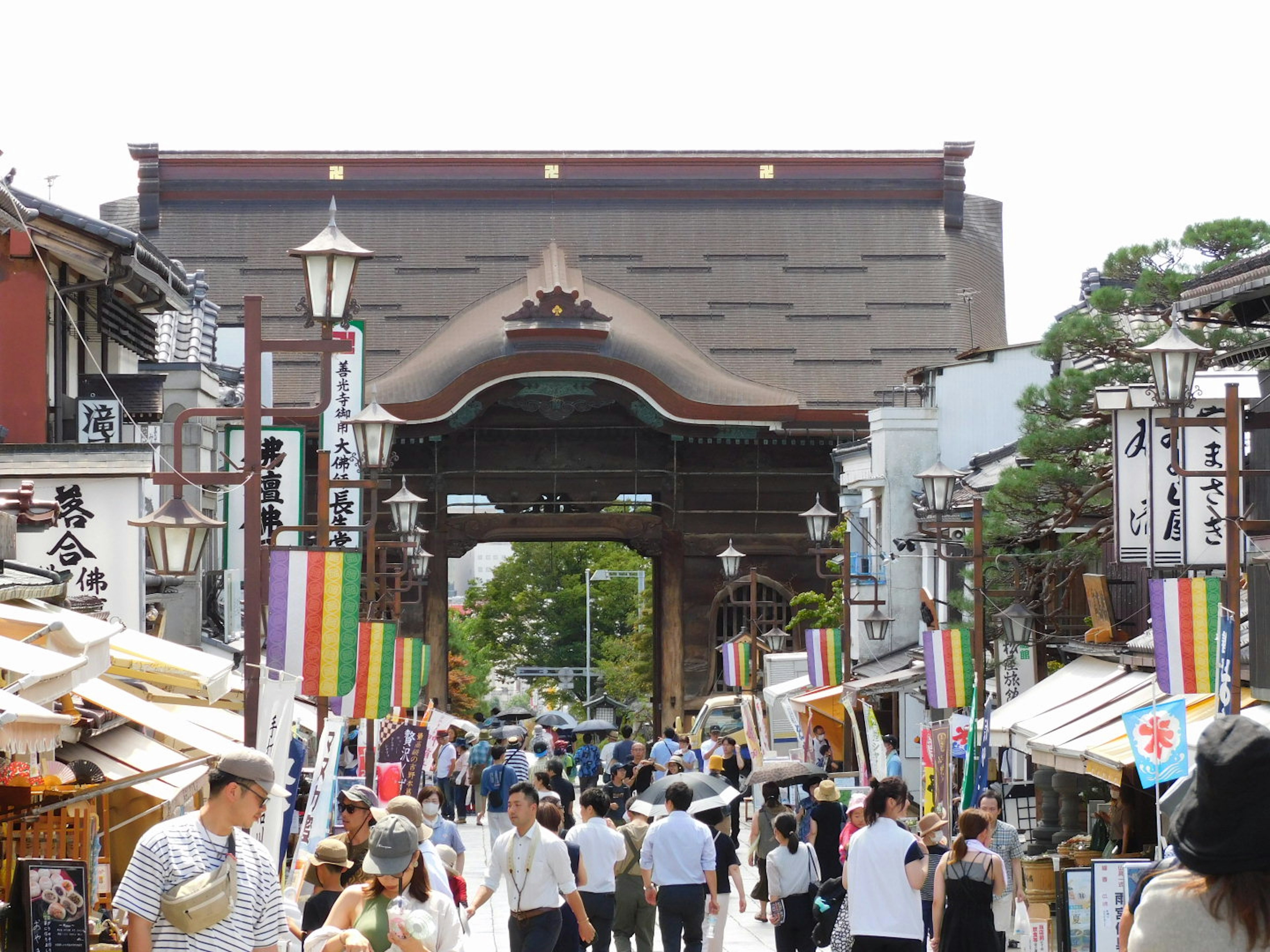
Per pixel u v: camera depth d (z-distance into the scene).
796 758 38.97
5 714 8.33
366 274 71.00
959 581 36.59
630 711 94.69
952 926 13.41
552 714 62.78
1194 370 16.88
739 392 60.06
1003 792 26.55
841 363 69.88
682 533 61.88
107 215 74.88
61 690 9.98
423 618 60.50
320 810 17.31
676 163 73.81
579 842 15.53
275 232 72.81
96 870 12.80
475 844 33.28
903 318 71.69
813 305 71.56
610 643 99.88
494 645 107.94
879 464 43.78
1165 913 4.71
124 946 10.80
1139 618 27.36
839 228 73.75
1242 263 23.25
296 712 24.81
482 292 70.88
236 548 33.09
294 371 66.44
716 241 73.00
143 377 27.61
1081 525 29.22
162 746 13.78
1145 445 21.17
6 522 15.43
